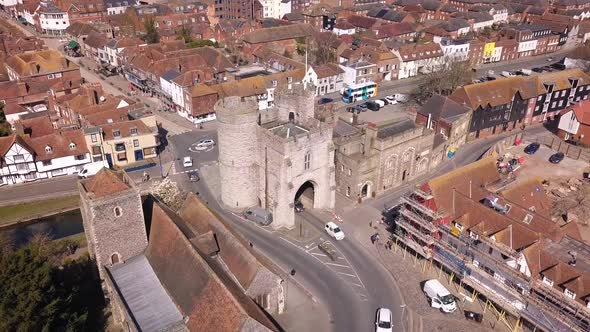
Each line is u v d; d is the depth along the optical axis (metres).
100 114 113.00
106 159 108.75
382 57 165.50
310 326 66.19
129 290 62.34
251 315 52.34
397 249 82.94
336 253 81.62
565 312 59.66
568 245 68.19
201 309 56.25
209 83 139.38
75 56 190.00
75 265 73.69
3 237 84.62
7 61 152.88
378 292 73.00
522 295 63.84
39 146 102.88
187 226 71.06
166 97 142.25
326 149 88.25
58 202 97.88
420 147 104.25
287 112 93.38
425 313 69.06
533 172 110.88
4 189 100.81
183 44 175.12
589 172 107.75
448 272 77.12
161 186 88.19
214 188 101.56
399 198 98.81
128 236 66.19
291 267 78.00
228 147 87.69
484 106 124.94
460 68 147.88
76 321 60.34
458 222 74.94
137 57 157.38
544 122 142.00
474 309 69.56
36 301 54.97
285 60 158.00
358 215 92.94
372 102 146.12
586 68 176.50
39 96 135.75
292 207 86.69
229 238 67.19
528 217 73.62
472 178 85.19
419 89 152.38
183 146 119.75
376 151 95.44
